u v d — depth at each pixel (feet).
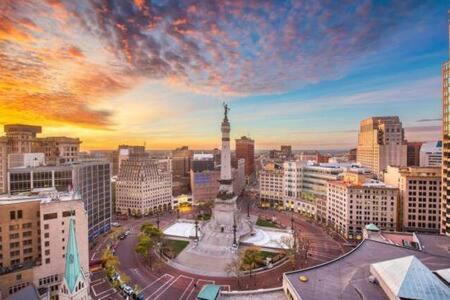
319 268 262.26
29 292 253.85
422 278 204.95
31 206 325.42
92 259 438.81
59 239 328.29
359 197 540.52
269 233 565.53
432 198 499.51
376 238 388.16
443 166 406.82
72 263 234.17
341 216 568.00
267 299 237.45
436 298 191.31
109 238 538.06
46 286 317.63
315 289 222.48
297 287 225.76
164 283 358.43
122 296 326.85
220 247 469.16
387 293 211.41
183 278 372.38
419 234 379.14
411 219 511.81
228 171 564.30
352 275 247.70
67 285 229.86
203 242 492.95
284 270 393.29
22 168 426.51
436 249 325.42
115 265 388.78
